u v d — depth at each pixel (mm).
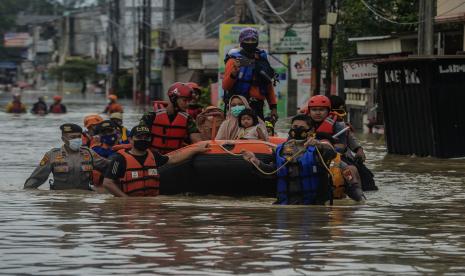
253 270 10523
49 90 195625
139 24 118875
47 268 10617
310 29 56562
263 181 18766
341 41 52531
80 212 15508
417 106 30172
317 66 46188
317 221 14555
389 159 29250
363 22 51062
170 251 11680
